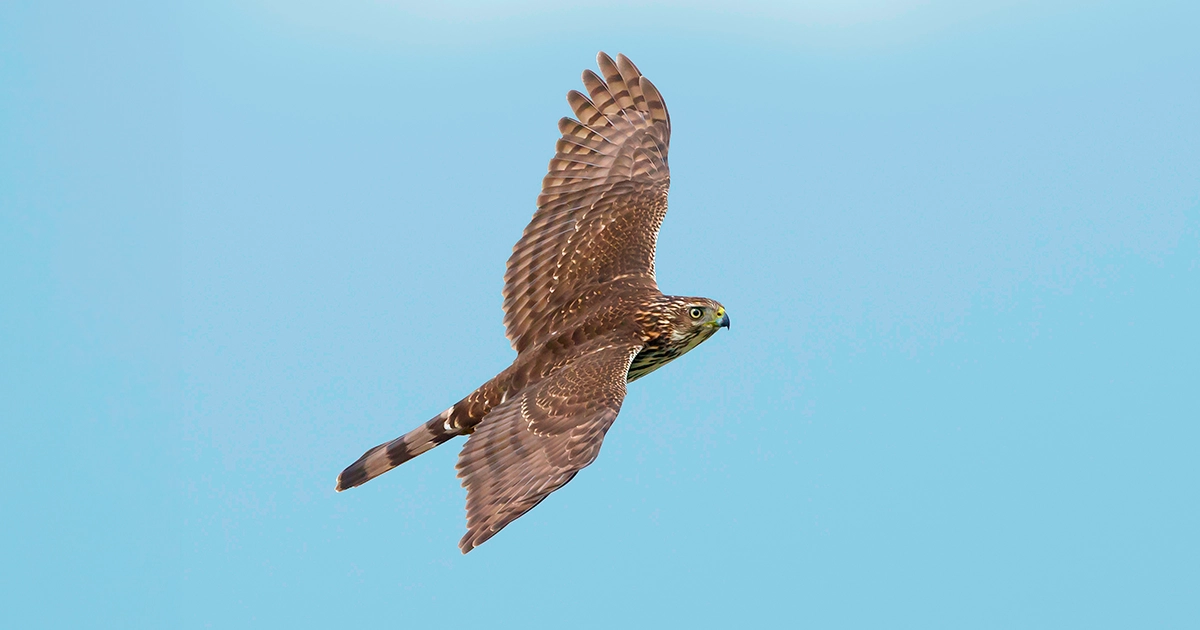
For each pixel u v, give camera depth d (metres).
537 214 14.55
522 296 14.22
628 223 14.66
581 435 11.84
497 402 13.18
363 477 13.54
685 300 13.87
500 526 11.21
